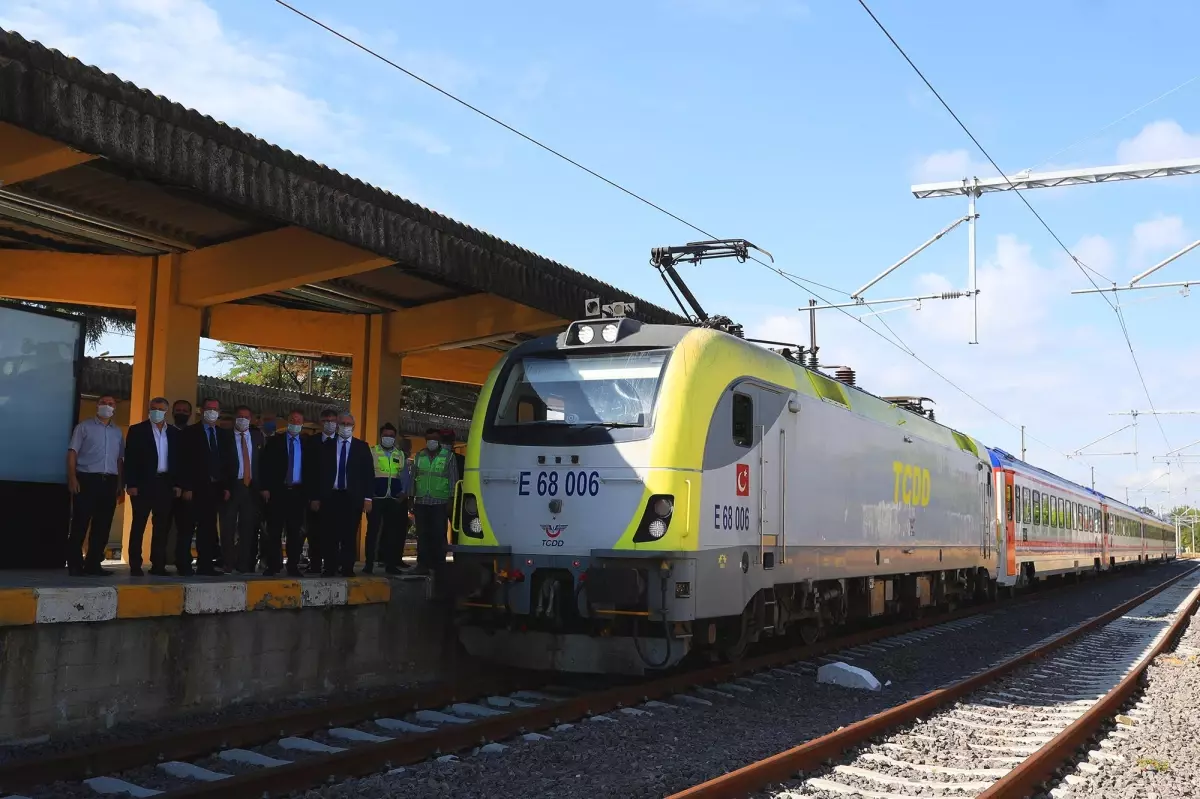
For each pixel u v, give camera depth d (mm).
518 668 10758
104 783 6105
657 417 9203
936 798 6320
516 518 9492
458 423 25547
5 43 6781
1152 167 14336
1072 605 24844
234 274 11484
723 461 9617
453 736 7191
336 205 9578
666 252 12422
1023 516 25531
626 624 9180
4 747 6863
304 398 22453
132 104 7723
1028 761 6695
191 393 12039
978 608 21156
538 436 9602
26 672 7055
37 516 9844
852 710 9391
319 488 10430
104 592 7477
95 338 22312
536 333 15461
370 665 9828
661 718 8438
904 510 15453
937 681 11555
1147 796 6625
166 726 7762
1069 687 11352
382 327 14906
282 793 5988
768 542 10516
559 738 7590
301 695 9117
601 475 9203
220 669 8430
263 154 8820
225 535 10195
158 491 9391
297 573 10656
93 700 7488
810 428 11844
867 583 14109
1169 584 36031
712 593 9250
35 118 7012
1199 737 8617
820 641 13562
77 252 12258
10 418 9641
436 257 10820
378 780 6281
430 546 11945
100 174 9570
